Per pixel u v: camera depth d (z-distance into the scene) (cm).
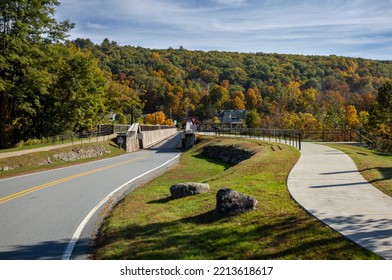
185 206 1017
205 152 3603
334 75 14325
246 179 1321
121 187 1555
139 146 4856
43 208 1115
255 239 687
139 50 17962
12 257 688
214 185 1269
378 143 3058
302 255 595
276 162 1762
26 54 3450
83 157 3117
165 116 12244
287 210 849
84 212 1067
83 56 4394
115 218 958
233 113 11488
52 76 3762
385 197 967
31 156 2484
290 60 19188
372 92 11025
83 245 768
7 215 1019
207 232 750
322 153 2136
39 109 4081
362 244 611
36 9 3503
